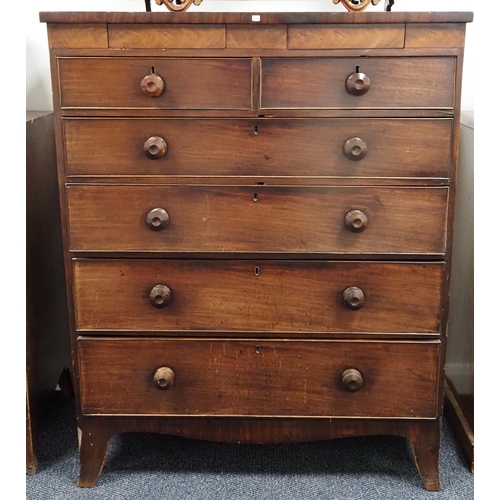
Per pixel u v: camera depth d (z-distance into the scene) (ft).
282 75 4.30
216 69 4.30
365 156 4.42
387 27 4.22
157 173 4.47
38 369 5.41
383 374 4.79
